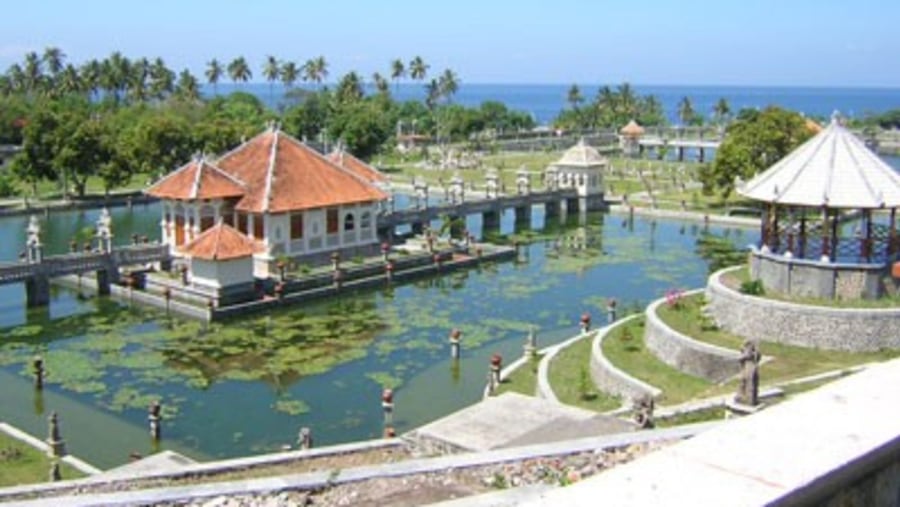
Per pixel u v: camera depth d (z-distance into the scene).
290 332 48.78
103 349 45.44
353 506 12.87
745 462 7.68
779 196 38.75
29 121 99.00
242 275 53.56
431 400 37.84
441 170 121.50
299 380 40.69
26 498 17.12
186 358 44.00
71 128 96.00
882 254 39.19
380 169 123.25
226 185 60.78
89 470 27.77
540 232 83.56
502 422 20.66
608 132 164.25
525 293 58.34
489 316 52.34
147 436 33.88
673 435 15.09
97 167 97.12
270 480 13.62
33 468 27.86
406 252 66.56
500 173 112.62
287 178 61.78
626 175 115.00
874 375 10.02
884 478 8.39
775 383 31.19
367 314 52.78
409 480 13.77
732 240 77.81
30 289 53.44
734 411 25.20
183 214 60.81
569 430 19.91
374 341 47.03
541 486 12.42
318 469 18.62
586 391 34.94
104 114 134.38
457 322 50.94
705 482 7.29
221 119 119.62
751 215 85.81
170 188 61.16
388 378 40.84
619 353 38.03
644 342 39.69
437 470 14.07
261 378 40.94
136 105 143.12
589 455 14.44
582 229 85.00
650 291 58.81
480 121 163.50
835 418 8.70
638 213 91.75
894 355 35.25
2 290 59.34
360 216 65.19
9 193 97.50
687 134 145.25
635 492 7.10
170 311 52.81
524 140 152.00
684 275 63.75
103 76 157.38
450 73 190.50
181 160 102.12
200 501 12.91
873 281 37.84
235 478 18.11
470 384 39.97
